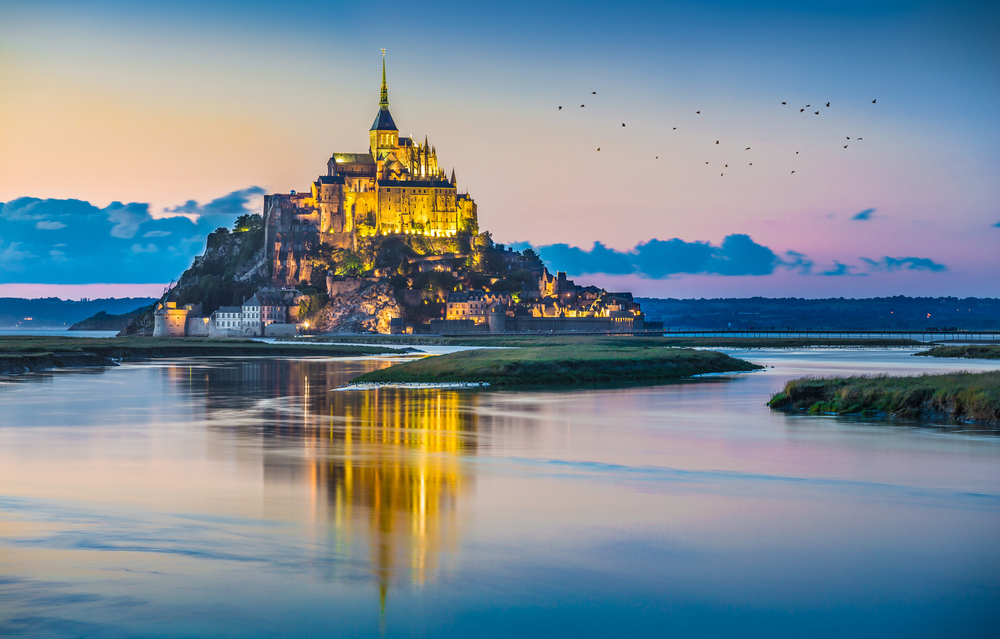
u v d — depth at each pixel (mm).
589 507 38031
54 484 43219
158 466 48656
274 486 42781
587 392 98750
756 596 27188
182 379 125750
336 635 24094
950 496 40281
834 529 34344
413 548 31641
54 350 182250
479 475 45969
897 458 50438
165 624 24562
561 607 26203
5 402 89375
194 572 28734
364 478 44906
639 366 126000
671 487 42594
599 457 51812
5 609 25406
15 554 30531
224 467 48312
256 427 67438
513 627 24781
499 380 109750
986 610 26094
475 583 28094
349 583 28000
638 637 24141
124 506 38156
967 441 56625
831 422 68125
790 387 80625
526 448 55812
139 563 29609
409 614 25516
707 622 25266
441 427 67125
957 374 78750
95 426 68312
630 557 30750
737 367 142500
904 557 30828
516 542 32500
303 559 30297
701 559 30609
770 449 54438
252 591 27125
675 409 79938
